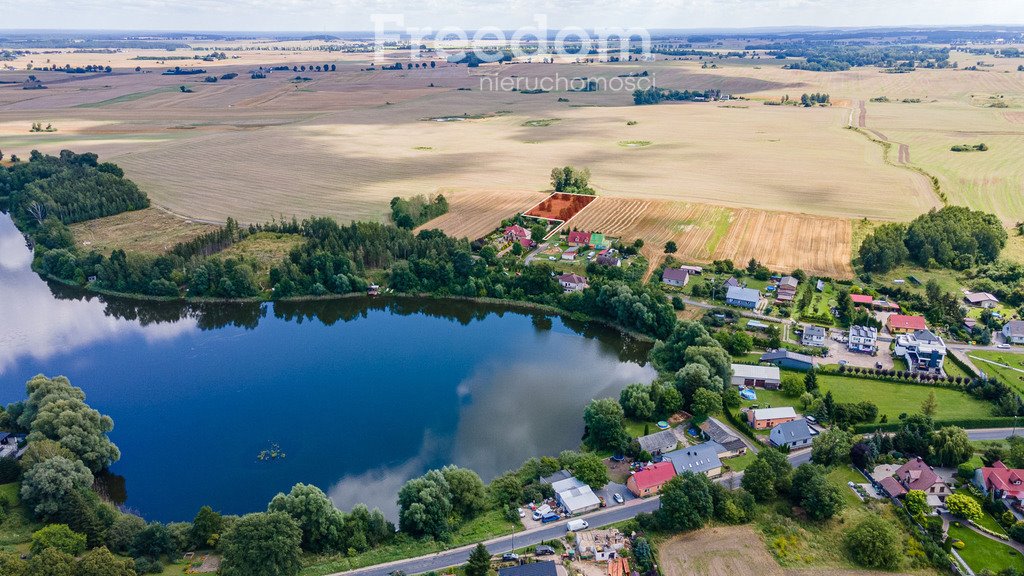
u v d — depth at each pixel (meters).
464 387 151.25
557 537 101.69
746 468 111.31
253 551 89.94
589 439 127.00
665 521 102.31
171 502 114.94
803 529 102.38
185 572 94.81
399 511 108.94
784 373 147.25
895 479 110.19
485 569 92.19
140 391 150.62
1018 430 123.94
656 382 136.12
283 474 121.81
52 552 87.88
